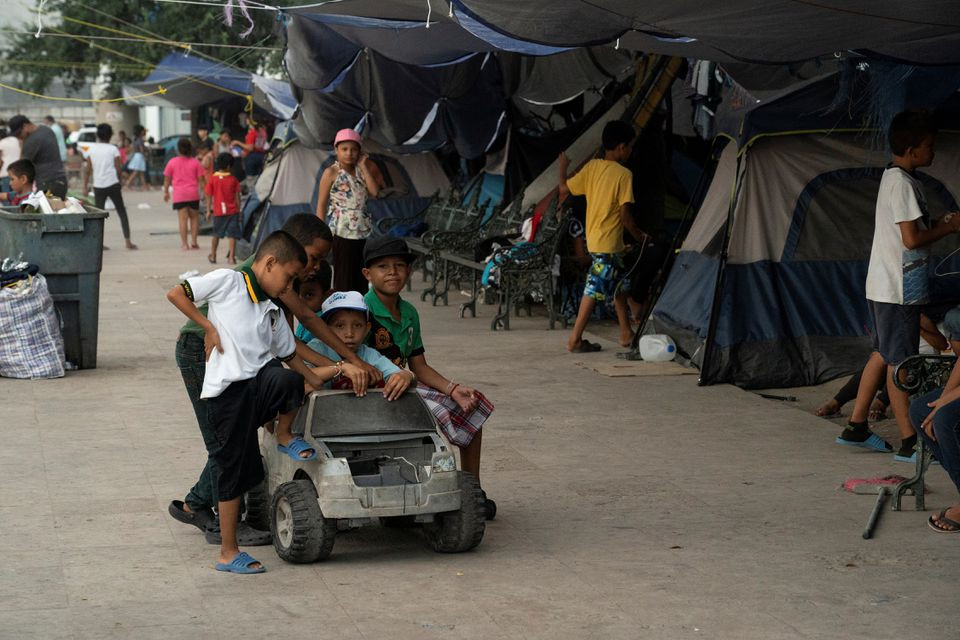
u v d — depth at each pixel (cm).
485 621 489
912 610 505
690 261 1105
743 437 827
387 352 615
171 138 4303
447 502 555
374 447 573
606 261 1130
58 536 596
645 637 473
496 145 1620
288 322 604
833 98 1005
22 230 1004
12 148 1812
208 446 559
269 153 1881
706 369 1004
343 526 556
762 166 1045
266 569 552
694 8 668
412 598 516
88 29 3241
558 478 721
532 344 1202
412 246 1582
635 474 731
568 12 701
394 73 1350
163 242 2281
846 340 1033
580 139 1482
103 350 1140
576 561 569
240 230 1900
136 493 674
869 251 1059
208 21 2955
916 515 647
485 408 617
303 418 564
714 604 511
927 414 631
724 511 655
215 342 535
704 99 1245
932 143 745
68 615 490
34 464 733
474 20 798
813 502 673
